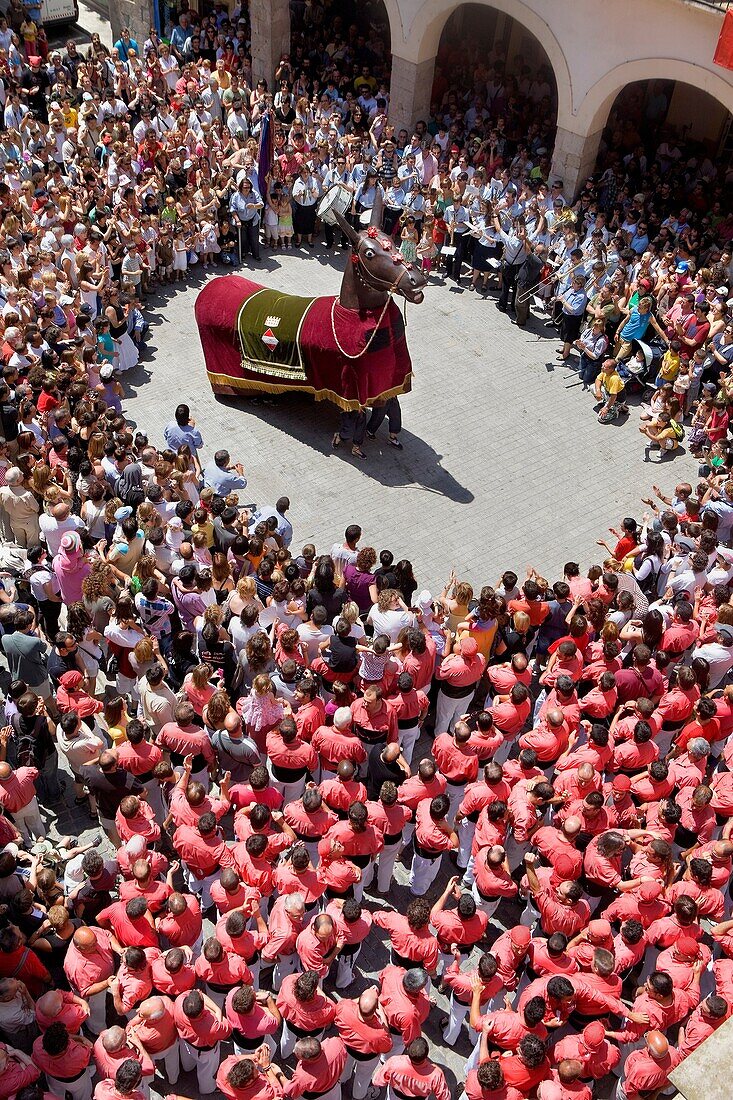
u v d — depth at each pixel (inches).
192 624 449.7
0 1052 286.2
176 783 381.4
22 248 664.4
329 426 656.4
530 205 770.2
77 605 427.5
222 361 643.5
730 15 683.4
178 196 759.7
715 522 520.7
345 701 407.5
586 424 685.3
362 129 940.6
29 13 1043.9
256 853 343.0
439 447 650.2
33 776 376.8
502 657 454.0
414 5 864.9
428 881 390.6
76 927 352.5
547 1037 327.3
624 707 424.8
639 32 748.0
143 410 649.6
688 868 370.0
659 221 811.4
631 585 482.9
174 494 501.0
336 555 480.4
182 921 333.1
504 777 386.9
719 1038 206.5
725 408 639.1
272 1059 346.9
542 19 796.6
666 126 973.2
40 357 582.9
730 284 735.7
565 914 350.9
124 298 664.4
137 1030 306.2
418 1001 312.3
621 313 691.4
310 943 322.0
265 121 770.8
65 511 455.2
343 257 826.8
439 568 559.8
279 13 955.3
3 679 436.1
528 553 577.0
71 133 838.5
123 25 1069.1
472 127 920.3
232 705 428.1
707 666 435.8
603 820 369.4
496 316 783.1
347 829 353.7
